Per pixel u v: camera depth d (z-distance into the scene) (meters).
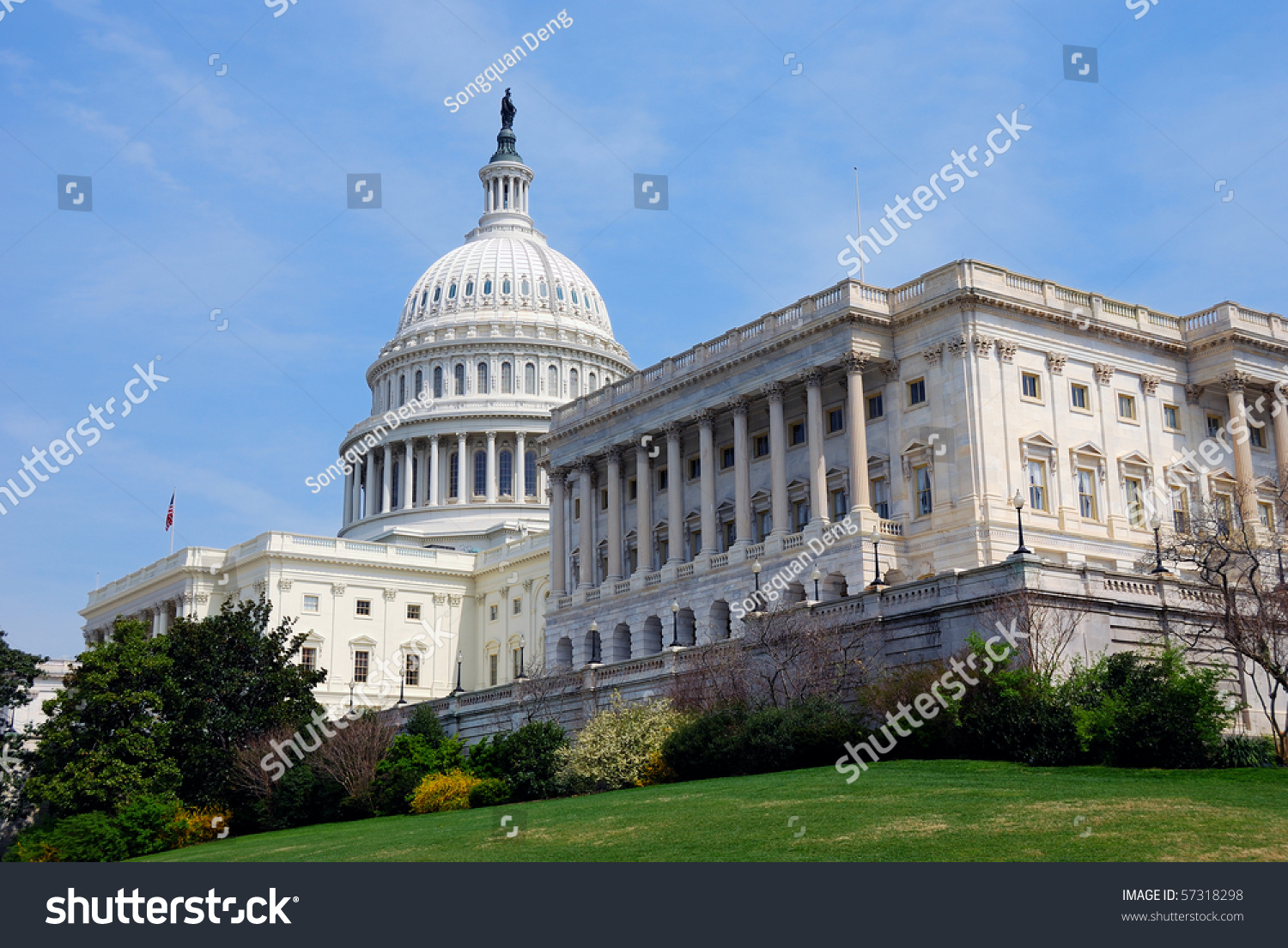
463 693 76.19
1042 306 75.69
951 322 74.06
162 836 60.88
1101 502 75.94
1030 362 75.44
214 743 67.50
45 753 65.88
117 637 68.88
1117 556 75.06
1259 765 40.31
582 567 96.31
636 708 55.41
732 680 55.38
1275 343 82.00
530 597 127.31
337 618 127.00
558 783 53.56
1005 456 72.75
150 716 66.75
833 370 78.56
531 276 170.88
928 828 31.41
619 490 94.75
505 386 162.75
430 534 146.38
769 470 83.81
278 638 72.94
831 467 79.00
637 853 33.03
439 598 132.62
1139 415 79.50
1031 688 43.19
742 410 84.38
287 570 125.56
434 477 155.25
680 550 88.19
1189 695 40.91
